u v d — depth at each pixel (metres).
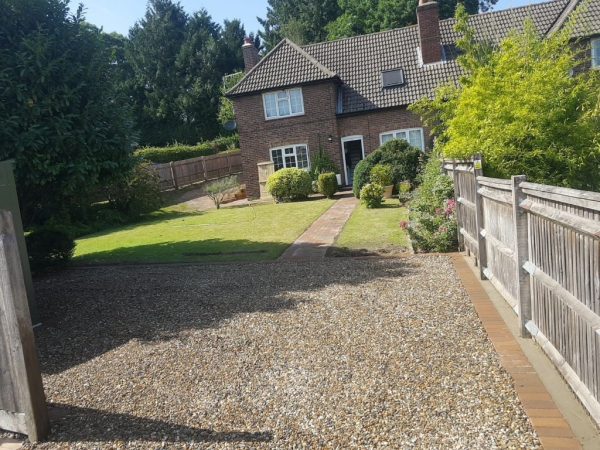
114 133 8.62
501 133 7.56
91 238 15.53
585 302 3.05
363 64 23.39
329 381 3.96
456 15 11.75
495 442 2.93
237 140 37.34
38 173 7.73
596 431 2.95
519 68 8.33
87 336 5.79
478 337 4.59
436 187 9.51
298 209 16.77
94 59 8.39
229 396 3.89
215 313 6.16
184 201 24.03
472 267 7.24
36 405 3.49
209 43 46.22
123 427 3.58
